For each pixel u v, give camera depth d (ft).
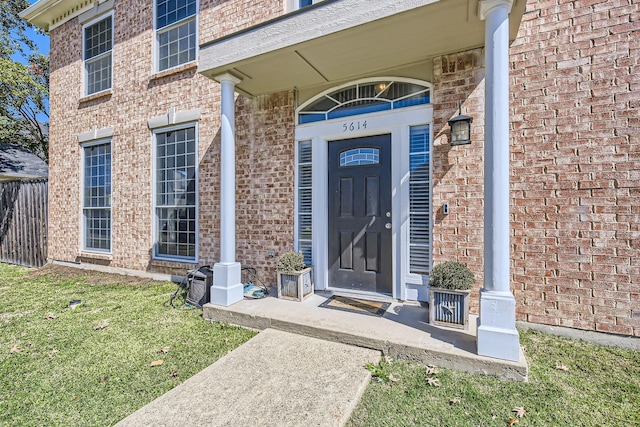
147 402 7.36
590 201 10.27
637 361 9.01
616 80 9.99
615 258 9.99
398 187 13.16
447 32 10.35
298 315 11.38
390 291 13.46
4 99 38.83
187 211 18.71
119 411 7.07
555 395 7.44
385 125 13.38
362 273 14.05
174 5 19.15
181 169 18.93
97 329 11.66
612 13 10.05
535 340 10.27
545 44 10.84
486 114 8.63
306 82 14.34
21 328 11.83
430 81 12.57
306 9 10.59
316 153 14.78
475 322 10.66
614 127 10.01
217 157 17.46
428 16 9.36
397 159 13.20
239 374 8.21
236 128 16.75
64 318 12.87
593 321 10.23
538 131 10.90
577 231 10.43
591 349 9.70
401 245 13.04
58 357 9.55
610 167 10.05
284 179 15.49
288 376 8.10
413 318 11.04
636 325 9.74
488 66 8.55
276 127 15.69
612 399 7.32
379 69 13.10
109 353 9.77
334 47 11.16
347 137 14.28
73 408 7.20
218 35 17.29
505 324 8.27
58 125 24.75
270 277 15.72
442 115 12.19
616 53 10.00
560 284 10.63
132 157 20.58
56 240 24.50
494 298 8.39
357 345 9.72
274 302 12.93
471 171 11.78
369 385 7.88
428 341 9.20
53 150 25.00
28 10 24.20
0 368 8.93
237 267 13.15
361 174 14.10
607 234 10.08
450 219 12.07
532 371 8.46
